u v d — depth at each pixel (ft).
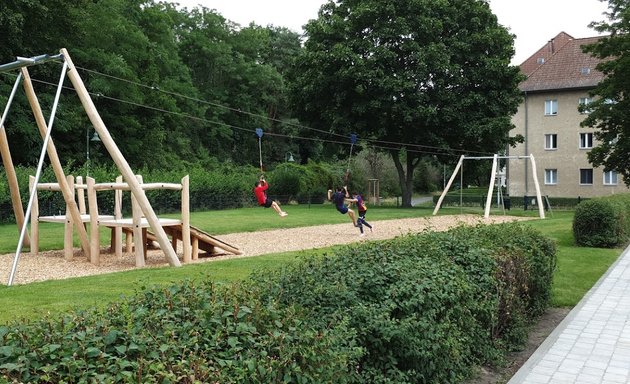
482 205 131.23
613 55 101.40
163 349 8.29
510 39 110.93
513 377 16.89
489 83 106.42
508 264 20.20
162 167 126.82
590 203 49.37
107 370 7.69
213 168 148.05
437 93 105.29
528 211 107.96
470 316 16.49
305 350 9.66
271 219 75.66
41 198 73.46
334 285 13.61
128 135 121.70
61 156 107.14
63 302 22.81
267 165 177.58
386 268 15.31
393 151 116.06
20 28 86.33
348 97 108.47
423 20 103.60
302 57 112.06
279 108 186.50
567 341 20.83
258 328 10.03
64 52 35.63
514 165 145.79
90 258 37.68
